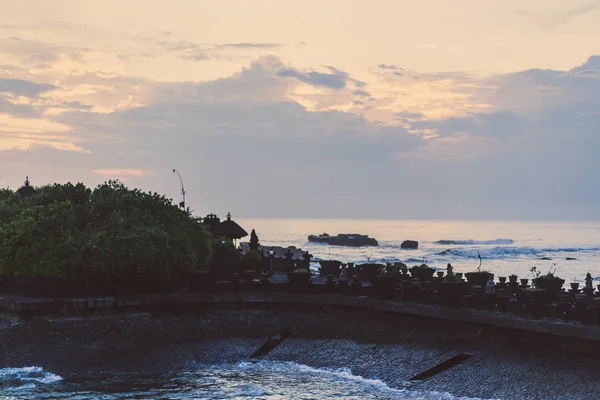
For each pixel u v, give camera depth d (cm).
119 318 3753
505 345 3075
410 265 13088
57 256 3934
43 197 4941
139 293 4062
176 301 3928
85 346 3491
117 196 4425
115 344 3550
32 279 3981
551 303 3138
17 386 3047
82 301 3734
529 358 2920
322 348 3584
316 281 4791
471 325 3247
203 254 4516
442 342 3284
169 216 4450
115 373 3316
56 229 4122
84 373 3291
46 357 3366
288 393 2966
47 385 3080
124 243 3981
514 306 3181
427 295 3547
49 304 3691
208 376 3278
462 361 3114
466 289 3481
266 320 3894
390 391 2988
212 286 4134
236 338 3778
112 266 3938
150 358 3469
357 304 3778
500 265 12812
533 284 3853
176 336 3706
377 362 3306
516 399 2684
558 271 10488
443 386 2923
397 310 3559
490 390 2794
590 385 2603
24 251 3994
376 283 3803
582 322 2884
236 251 5166
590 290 3425
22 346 3409
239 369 3416
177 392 2988
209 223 5869
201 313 3947
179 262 4141
